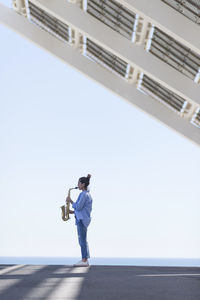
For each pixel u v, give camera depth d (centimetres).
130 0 1063
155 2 1066
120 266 1144
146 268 1091
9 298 481
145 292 556
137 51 1288
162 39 1223
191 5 1020
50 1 1250
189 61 1247
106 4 1182
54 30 1470
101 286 615
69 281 675
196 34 1066
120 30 1272
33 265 1074
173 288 611
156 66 1295
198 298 510
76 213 1054
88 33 1261
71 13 1252
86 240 1063
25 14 1470
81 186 1052
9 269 922
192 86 1305
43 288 577
